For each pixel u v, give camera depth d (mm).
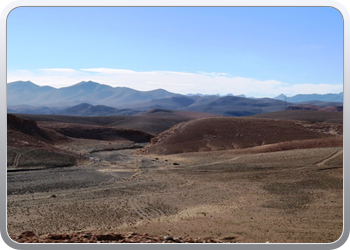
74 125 120125
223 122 87062
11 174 41188
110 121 185500
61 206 25766
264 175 37906
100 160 58750
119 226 19578
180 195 29609
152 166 49719
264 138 80000
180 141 77062
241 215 21031
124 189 33094
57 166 48781
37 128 84812
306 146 59281
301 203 23953
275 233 15602
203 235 15367
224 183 34844
